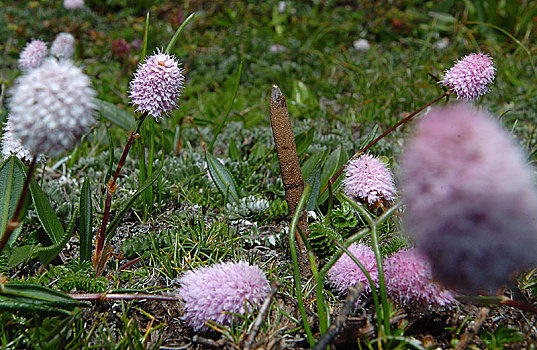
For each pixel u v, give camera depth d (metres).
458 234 0.22
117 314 0.27
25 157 0.29
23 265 0.28
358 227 0.31
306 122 0.44
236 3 0.85
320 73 0.62
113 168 0.37
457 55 0.65
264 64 0.64
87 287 0.27
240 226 0.32
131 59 0.60
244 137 0.42
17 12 0.77
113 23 0.80
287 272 0.29
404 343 0.25
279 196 0.34
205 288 0.25
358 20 0.79
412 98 0.48
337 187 0.32
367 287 0.26
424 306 0.25
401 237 0.29
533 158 0.36
